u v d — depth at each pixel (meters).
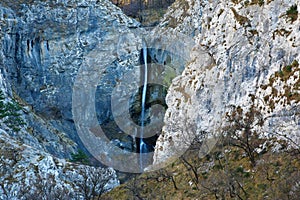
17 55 106.06
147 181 58.75
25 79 105.56
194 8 93.19
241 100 55.31
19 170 65.56
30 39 108.06
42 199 59.44
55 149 90.44
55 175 67.31
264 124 49.97
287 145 45.91
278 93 50.22
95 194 62.50
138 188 57.84
